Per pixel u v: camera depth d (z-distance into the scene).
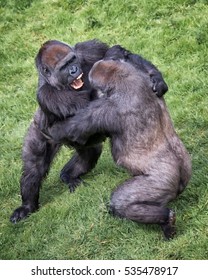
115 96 8.78
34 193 10.63
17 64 16.25
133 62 9.22
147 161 8.86
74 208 10.25
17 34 17.41
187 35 15.05
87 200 10.33
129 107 8.72
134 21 16.28
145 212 8.70
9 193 11.55
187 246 8.94
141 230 9.38
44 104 9.24
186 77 13.64
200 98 12.82
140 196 8.75
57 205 10.48
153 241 9.19
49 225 10.06
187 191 9.88
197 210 9.48
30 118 14.01
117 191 8.91
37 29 17.44
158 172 8.78
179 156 8.95
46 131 9.82
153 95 8.86
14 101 14.66
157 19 16.19
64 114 9.09
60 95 9.12
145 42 15.30
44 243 9.81
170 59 14.51
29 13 18.23
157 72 9.07
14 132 13.59
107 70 8.80
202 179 10.09
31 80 15.46
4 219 10.79
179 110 12.53
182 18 15.64
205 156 10.78
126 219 9.55
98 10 17.17
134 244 9.26
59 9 17.95
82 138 9.17
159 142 8.84
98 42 10.07
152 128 8.79
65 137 9.38
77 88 9.41
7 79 15.80
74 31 16.80
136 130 8.79
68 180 11.09
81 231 9.75
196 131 11.79
